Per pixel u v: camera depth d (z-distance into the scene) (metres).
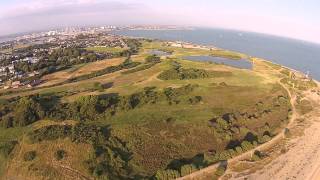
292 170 107.12
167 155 110.44
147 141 115.81
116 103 146.88
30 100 137.25
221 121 132.38
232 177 101.25
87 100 139.38
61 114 131.00
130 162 104.44
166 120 131.00
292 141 127.81
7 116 131.88
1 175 101.88
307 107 166.62
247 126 137.12
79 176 97.31
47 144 109.31
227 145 120.62
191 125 129.38
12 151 110.06
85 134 113.00
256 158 111.12
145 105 147.25
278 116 150.50
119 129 121.31
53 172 99.38
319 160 114.31
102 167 99.31
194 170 101.19
